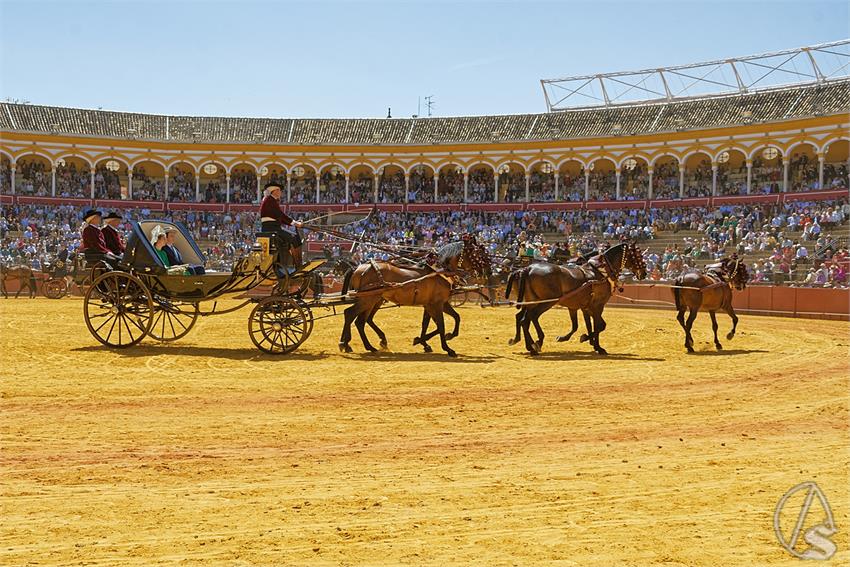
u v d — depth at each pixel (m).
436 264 19.84
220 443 10.88
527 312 20.53
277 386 15.15
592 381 16.38
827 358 20.70
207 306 35.34
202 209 66.19
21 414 12.45
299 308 19.47
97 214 20.14
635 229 56.44
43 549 7.07
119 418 12.27
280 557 6.96
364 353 20.09
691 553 7.17
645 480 9.42
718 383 16.52
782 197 53.78
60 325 26.27
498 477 9.45
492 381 16.12
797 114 55.47
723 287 22.41
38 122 64.31
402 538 7.43
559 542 7.39
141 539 7.33
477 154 65.88
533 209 63.28
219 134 68.69
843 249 43.38
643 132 61.06
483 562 6.91
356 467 9.80
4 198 61.09
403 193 68.06
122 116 68.44
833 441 11.58
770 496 8.85
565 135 63.94
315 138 68.44
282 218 19.77
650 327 29.81
